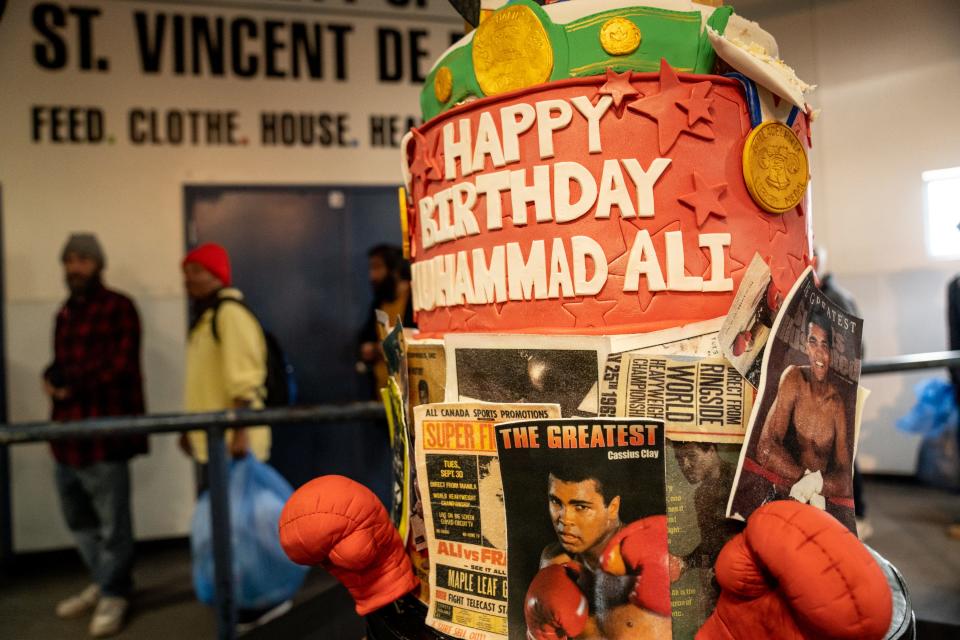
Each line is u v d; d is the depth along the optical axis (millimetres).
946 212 1797
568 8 664
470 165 706
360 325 3750
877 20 1387
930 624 1537
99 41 3406
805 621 533
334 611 1589
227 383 2289
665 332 620
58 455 2365
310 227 3684
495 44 690
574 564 627
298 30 3615
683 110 636
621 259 644
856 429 708
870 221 2041
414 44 3740
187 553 3289
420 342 728
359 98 3699
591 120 638
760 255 661
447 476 697
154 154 3488
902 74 1422
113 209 3447
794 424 649
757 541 553
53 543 3279
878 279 2631
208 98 3537
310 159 3664
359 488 738
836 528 535
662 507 612
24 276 3346
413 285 864
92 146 3414
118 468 2338
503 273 688
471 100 728
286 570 2154
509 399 657
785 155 668
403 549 783
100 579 2320
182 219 3523
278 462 3686
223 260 2441
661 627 612
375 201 3742
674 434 621
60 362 2531
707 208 636
